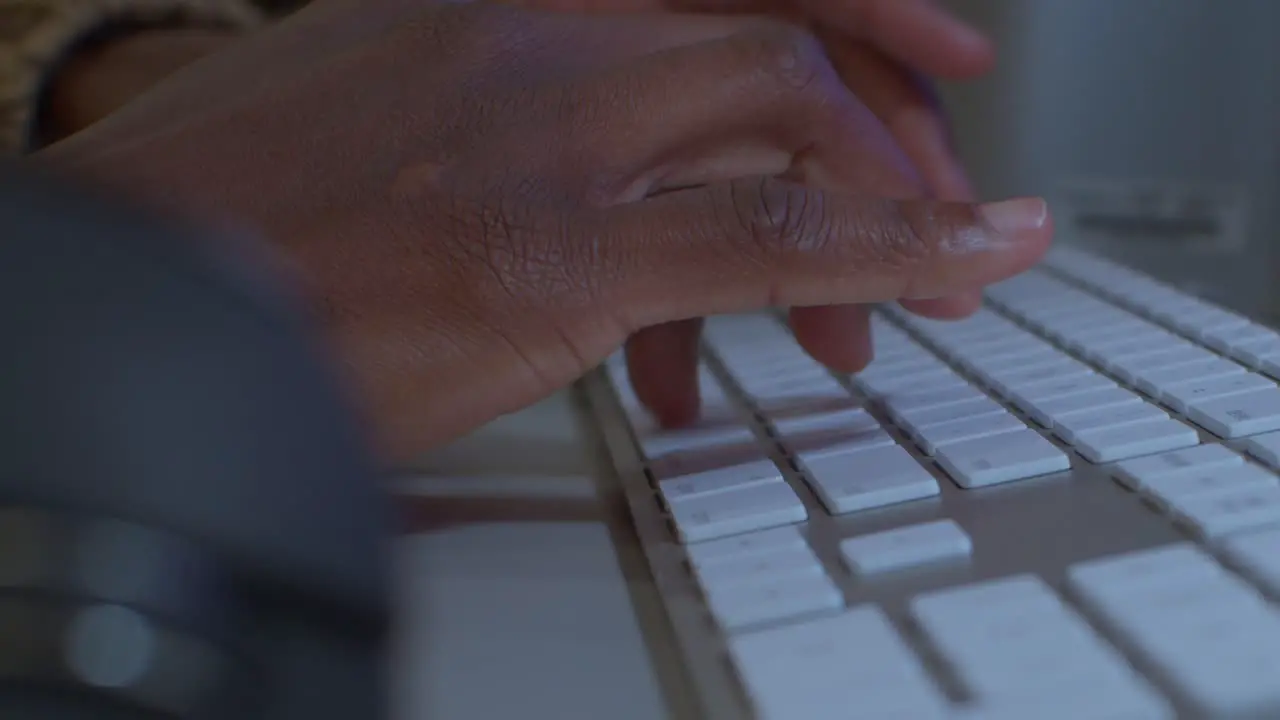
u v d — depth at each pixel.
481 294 0.30
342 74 0.33
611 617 0.27
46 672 0.14
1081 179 0.55
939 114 0.39
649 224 0.30
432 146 0.31
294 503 0.17
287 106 0.32
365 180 0.31
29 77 0.41
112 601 0.15
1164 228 0.52
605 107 0.31
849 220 0.29
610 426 0.33
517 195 0.30
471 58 0.32
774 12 0.39
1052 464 0.29
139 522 0.15
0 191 0.17
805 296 0.30
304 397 0.17
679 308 0.30
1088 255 0.41
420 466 0.32
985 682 0.24
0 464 0.15
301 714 0.16
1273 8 0.51
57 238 0.17
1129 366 0.32
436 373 0.30
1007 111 0.55
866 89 0.38
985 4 0.54
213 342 0.17
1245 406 0.29
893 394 0.32
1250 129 0.52
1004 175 0.56
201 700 0.15
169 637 0.15
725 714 0.24
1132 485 0.28
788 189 0.30
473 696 0.25
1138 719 0.23
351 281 0.30
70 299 0.16
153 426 0.16
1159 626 0.24
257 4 0.56
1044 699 0.24
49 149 0.33
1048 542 0.27
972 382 0.33
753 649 0.25
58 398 0.16
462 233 0.30
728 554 0.27
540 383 0.30
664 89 0.31
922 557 0.27
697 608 0.26
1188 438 0.29
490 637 0.26
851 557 0.27
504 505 0.30
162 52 0.42
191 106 0.33
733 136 0.32
